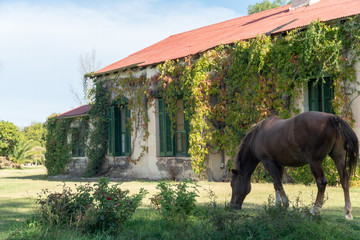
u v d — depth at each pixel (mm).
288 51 12469
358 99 11305
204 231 5328
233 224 5469
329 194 9641
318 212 6145
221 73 14438
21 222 6781
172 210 6504
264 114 13062
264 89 13086
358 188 10672
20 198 11117
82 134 21828
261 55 12984
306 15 14219
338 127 6012
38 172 27891
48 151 23469
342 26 11516
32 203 9898
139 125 18234
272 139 6809
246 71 13531
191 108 14984
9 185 15922
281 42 12680
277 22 15305
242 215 5926
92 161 20297
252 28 16266
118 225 6004
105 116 20188
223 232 5305
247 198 9305
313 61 12016
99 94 20375
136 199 6656
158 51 20969
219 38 17016
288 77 12586
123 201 6289
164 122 16812
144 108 17938
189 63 15211
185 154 16047
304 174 12008
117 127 19688
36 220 6508
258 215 6039
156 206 7578
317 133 6121
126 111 19047
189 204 6699
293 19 14398
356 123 11328
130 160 18578
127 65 18406
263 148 6977
